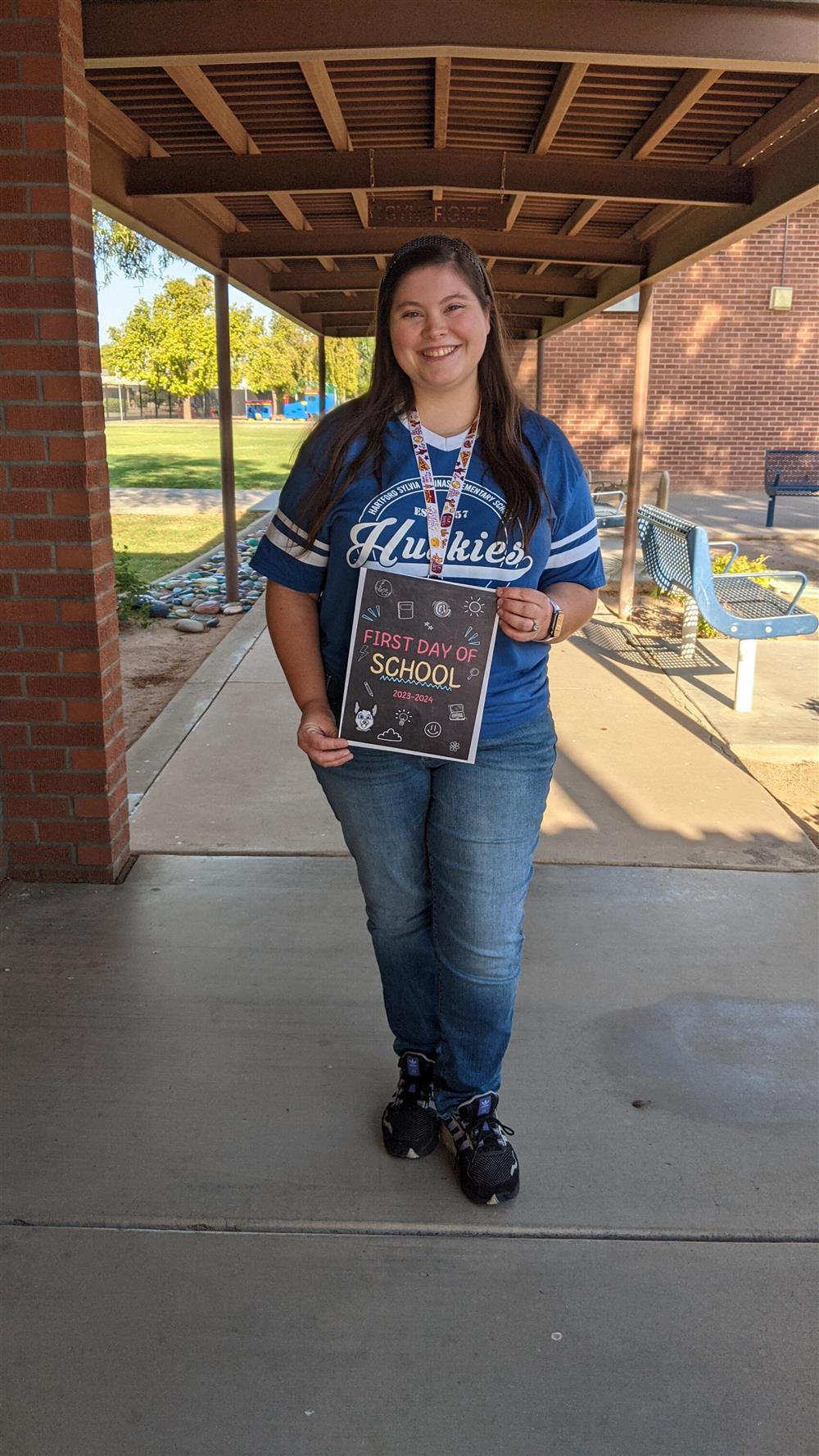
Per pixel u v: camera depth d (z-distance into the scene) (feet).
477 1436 5.60
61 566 10.72
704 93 14.74
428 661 6.16
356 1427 5.63
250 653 22.80
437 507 6.10
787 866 12.28
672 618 26.81
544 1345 6.14
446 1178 7.41
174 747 16.38
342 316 39.14
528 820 6.60
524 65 14.26
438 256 5.84
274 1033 9.00
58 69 9.53
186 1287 6.50
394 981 7.32
